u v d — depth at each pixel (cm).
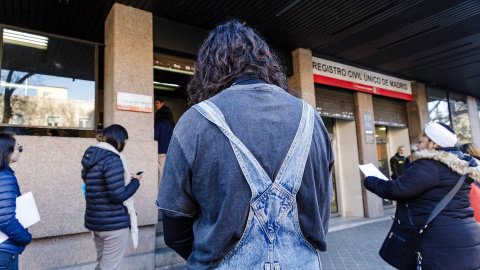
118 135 287
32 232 353
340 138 864
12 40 432
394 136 1008
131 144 431
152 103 479
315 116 96
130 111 458
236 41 100
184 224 94
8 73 422
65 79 459
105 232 265
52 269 365
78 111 462
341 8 539
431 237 210
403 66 857
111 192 263
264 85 94
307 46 701
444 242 205
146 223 423
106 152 275
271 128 85
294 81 710
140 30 489
